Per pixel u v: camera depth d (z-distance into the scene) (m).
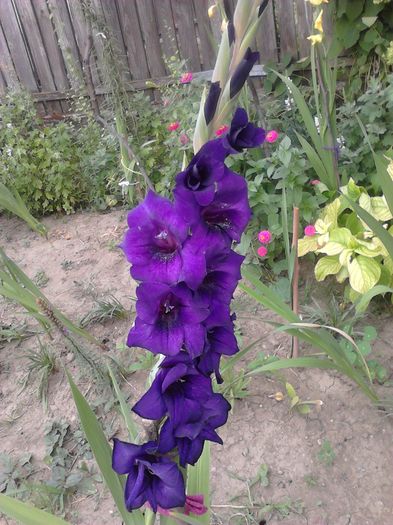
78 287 3.64
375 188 3.31
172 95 4.12
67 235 4.38
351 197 2.96
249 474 2.28
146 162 4.35
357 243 2.76
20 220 4.78
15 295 2.53
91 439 1.29
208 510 1.42
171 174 3.78
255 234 3.28
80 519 2.22
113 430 2.56
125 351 2.99
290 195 3.07
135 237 0.97
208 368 1.12
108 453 1.32
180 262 0.96
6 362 3.10
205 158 0.95
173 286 0.97
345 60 4.61
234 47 0.98
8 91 4.88
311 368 2.71
